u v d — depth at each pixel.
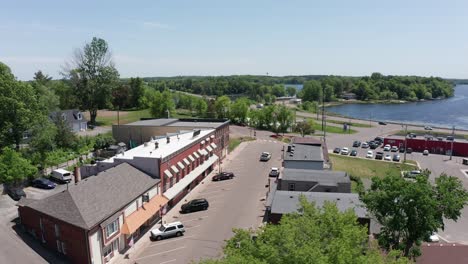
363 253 25.80
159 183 50.62
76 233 35.84
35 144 63.62
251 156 89.00
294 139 81.19
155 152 55.91
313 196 46.03
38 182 58.28
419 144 106.38
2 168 51.56
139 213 44.50
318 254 18.83
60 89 125.12
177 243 43.16
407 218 33.28
